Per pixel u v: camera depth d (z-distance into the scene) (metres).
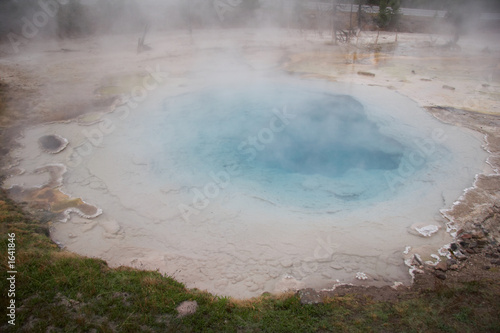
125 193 7.36
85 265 5.20
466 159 8.54
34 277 4.85
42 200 7.03
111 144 9.17
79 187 7.50
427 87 13.19
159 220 6.65
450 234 6.24
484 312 4.40
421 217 6.71
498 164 8.29
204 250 5.98
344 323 4.36
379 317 4.45
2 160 8.27
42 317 4.27
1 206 6.57
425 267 5.54
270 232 6.38
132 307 4.47
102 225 6.48
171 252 5.93
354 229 6.45
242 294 5.14
